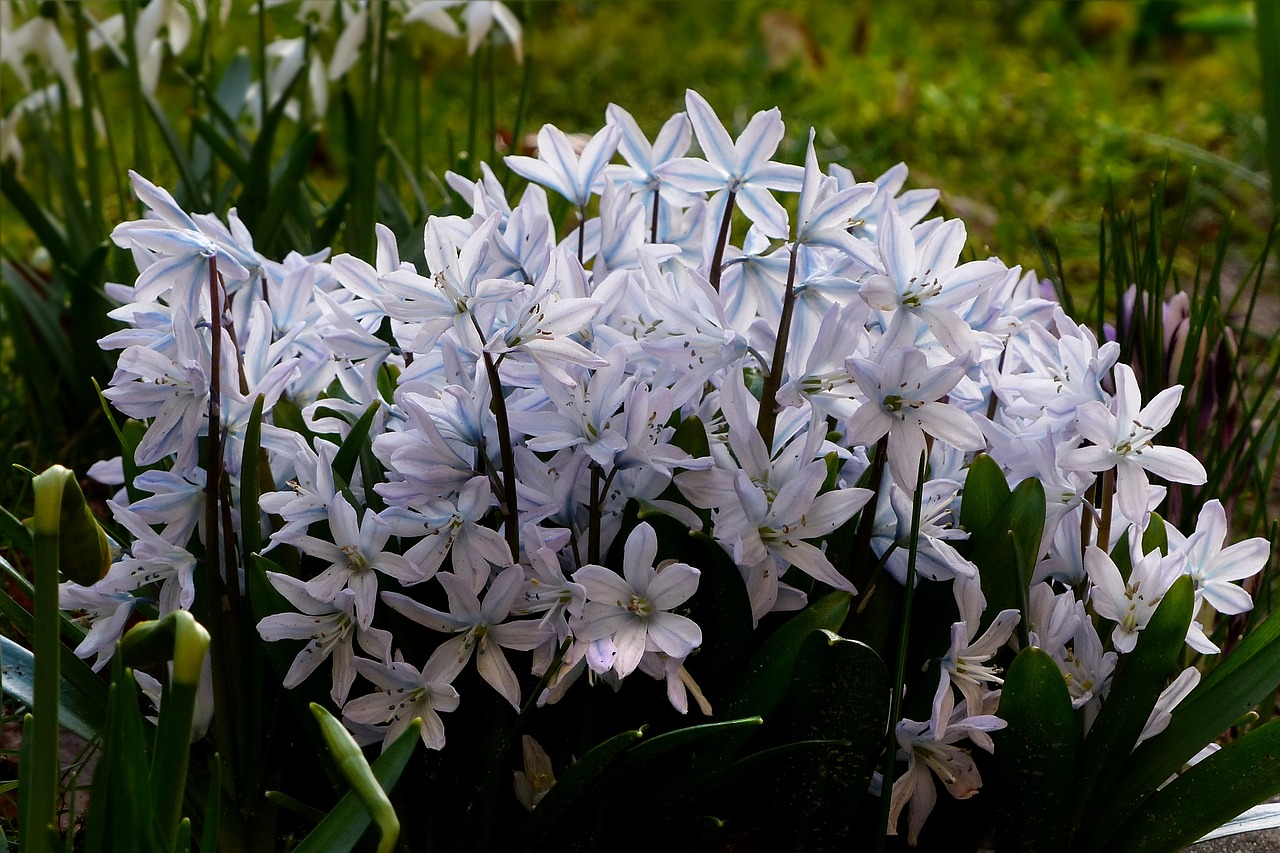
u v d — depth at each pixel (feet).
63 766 3.01
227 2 4.74
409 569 2.61
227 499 2.68
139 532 2.66
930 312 2.62
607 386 2.60
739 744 2.66
